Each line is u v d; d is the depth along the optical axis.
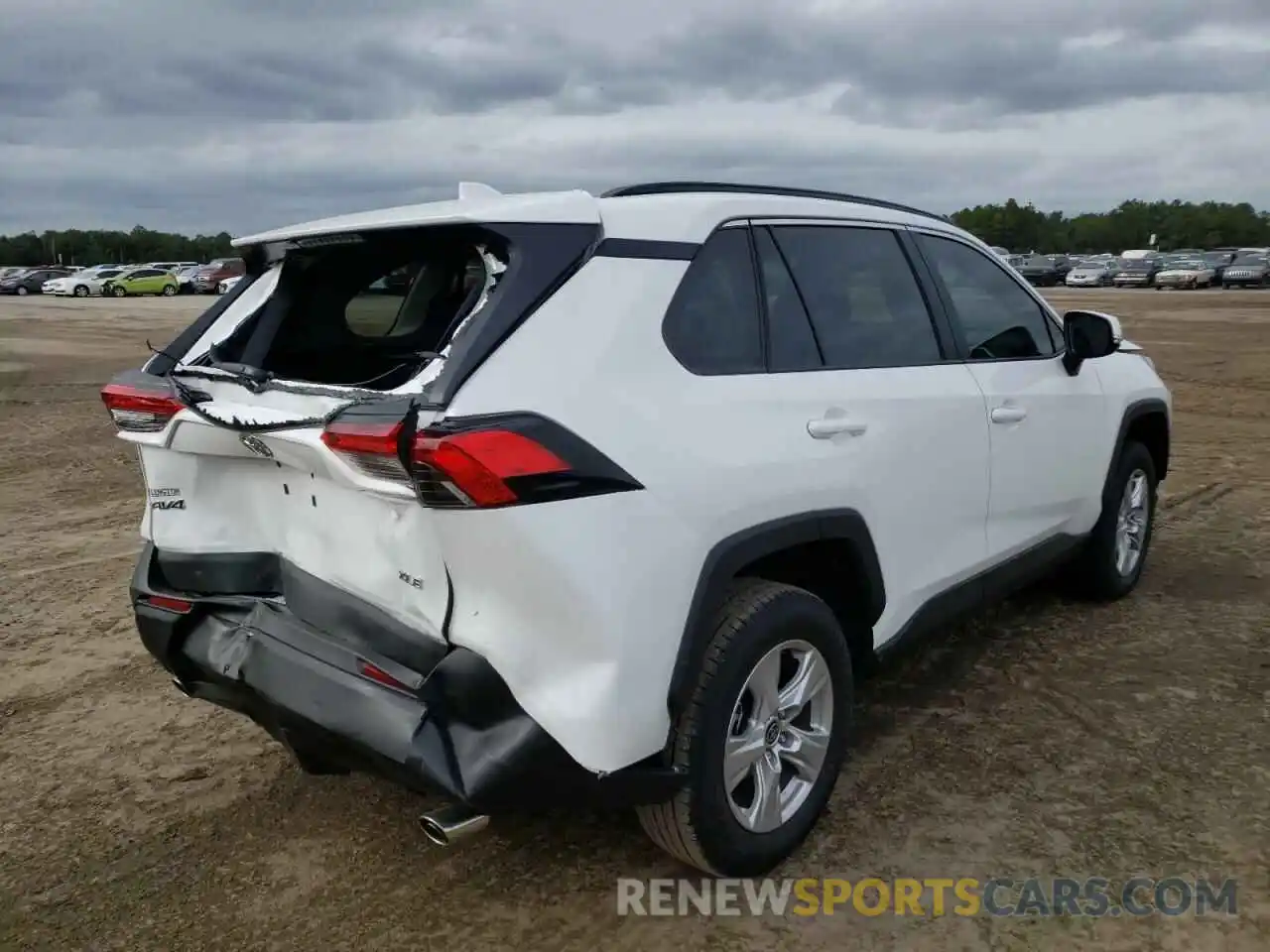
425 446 2.23
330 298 3.42
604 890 2.94
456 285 3.14
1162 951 2.63
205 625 2.99
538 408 2.35
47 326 26.78
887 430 3.22
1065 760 3.57
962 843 3.11
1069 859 3.01
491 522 2.26
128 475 8.66
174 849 3.21
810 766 3.03
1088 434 4.48
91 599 5.49
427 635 2.46
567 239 2.56
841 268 3.35
